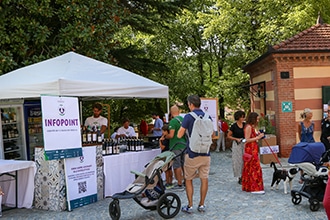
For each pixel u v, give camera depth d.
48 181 7.46
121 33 25.08
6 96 8.10
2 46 12.14
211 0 28.12
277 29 22.88
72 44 12.82
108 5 14.36
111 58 14.33
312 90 14.34
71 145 7.44
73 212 7.27
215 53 28.95
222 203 7.59
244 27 24.89
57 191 7.36
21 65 12.45
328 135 9.43
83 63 9.02
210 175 10.92
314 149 6.91
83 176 7.74
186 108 24.89
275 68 14.40
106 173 8.30
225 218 6.59
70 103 7.50
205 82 29.59
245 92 26.92
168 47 26.75
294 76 14.31
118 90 8.56
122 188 8.70
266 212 6.86
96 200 8.00
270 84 15.43
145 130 18.27
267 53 14.40
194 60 29.52
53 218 6.90
